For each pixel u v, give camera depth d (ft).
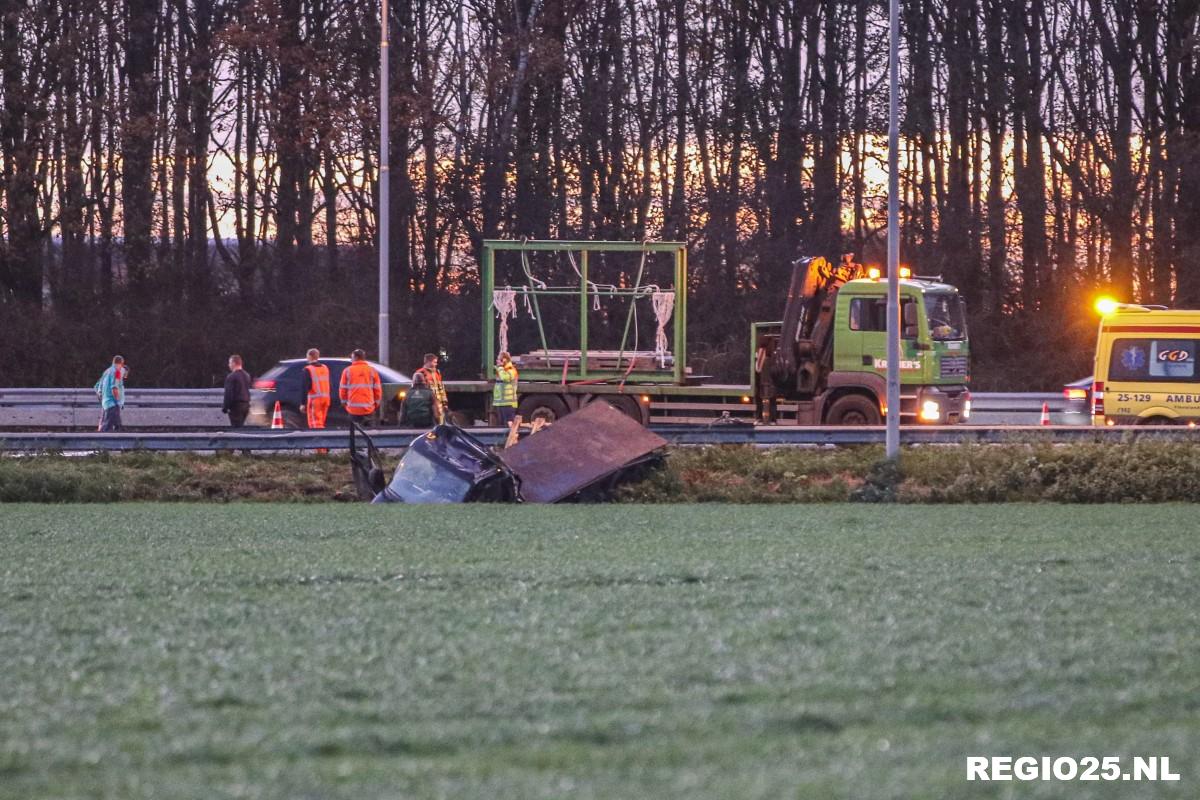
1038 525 191.11
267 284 627.05
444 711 77.10
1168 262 585.63
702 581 127.75
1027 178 616.39
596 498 250.98
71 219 596.70
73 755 68.80
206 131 631.97
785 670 86.94
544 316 566.77
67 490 259.80
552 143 628.69
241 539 173.37
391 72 600.80
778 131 625.00
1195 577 129.39
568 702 78.95
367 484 257.34
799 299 373.81
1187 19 609.83
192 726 74.28
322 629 102.22
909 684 83.10
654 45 634.43
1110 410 342.85
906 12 626.64
